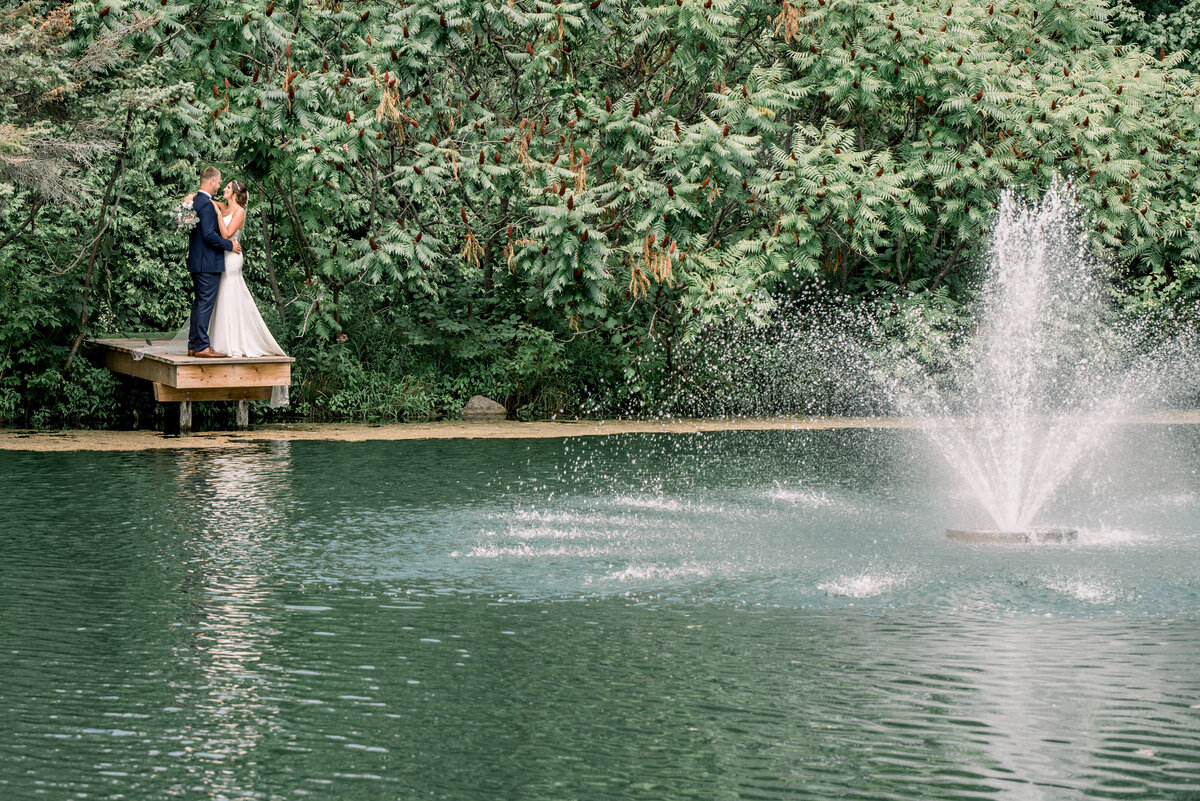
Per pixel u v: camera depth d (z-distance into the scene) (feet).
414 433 62.64
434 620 27.30
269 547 34.88
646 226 64.08
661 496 44.01
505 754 19.60
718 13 65.36
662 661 24.32
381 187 69.77
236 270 61.62
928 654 24.80
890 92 70.13
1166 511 41.75
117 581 30.73
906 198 68.18
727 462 53.11
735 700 22.07
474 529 37.68
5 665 23.89
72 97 60.29
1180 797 17.99
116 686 22.71
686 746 19.93
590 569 32.42
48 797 17.94
